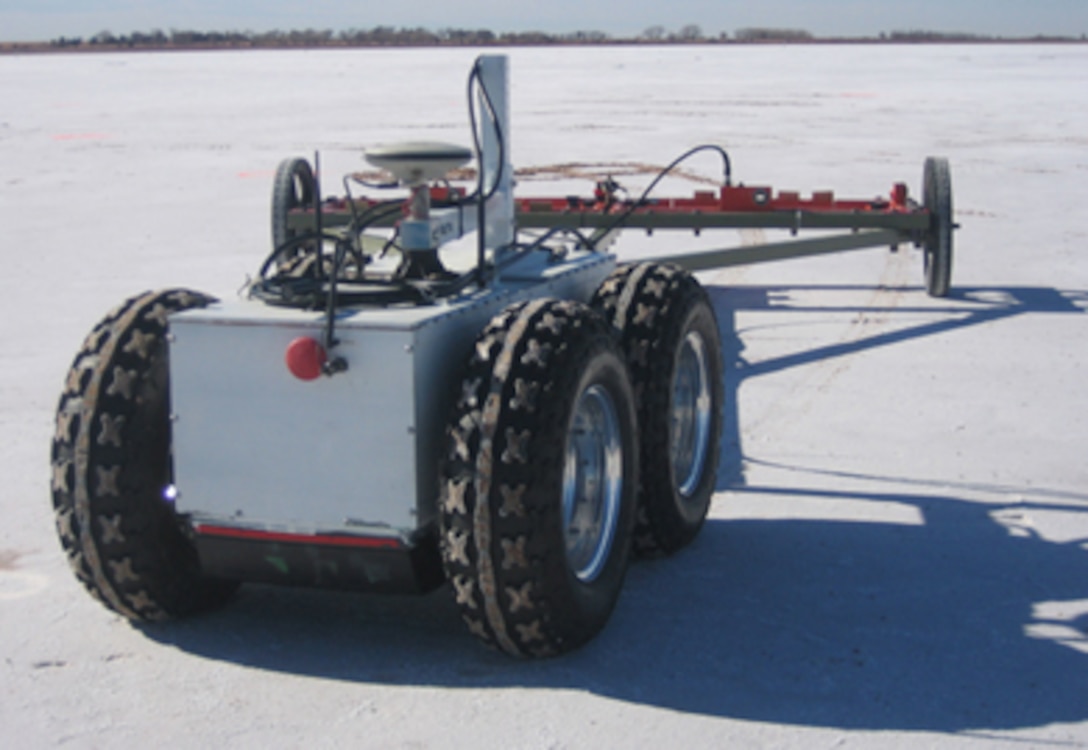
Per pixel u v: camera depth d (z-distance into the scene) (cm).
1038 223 1341
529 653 385
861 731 350
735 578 457
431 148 411
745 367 777
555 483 365
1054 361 780
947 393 711
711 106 3250
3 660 396
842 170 1812
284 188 929
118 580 396
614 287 469
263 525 382
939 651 398
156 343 399
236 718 358
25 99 3944
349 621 423
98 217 1432
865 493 551
